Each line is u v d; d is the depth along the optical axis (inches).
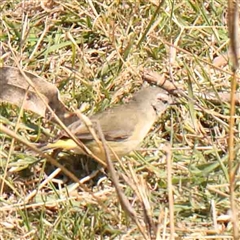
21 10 518.0
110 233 386.6
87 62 492.1
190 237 378.3
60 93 471.2
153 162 436.8
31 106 414.9
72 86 475.5
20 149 436.1
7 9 519.5
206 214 403.5
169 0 518.0
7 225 392.2
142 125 434.9
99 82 474.6
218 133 452.8
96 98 469.1
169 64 471.8
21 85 410.9
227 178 410.0
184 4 522.6
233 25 266.1
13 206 399.5
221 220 395.5
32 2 520.4
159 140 452.1
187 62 493.7
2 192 413.1
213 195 409.7
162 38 494.3
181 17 518.6
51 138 433.4
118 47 496.1
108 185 426.6
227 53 499.5
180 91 449.1
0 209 397.1
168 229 379.6
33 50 491.2
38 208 403.2
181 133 452.4
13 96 412.5
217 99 466.0
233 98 283.9
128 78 481.7
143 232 303.6
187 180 418.6
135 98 444.5
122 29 506.0
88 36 505.7
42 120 453.4
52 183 421.1
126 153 433.4
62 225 386.0
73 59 483.8
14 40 499.2
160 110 446.9
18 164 422.9
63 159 434.9
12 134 291.1
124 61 480.7
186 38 505.7
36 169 427.8
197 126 452.8
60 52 498.0
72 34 506.9
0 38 499.2
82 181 424.8
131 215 285.1
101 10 512.1
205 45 503.2
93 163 431.8
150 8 515.8
